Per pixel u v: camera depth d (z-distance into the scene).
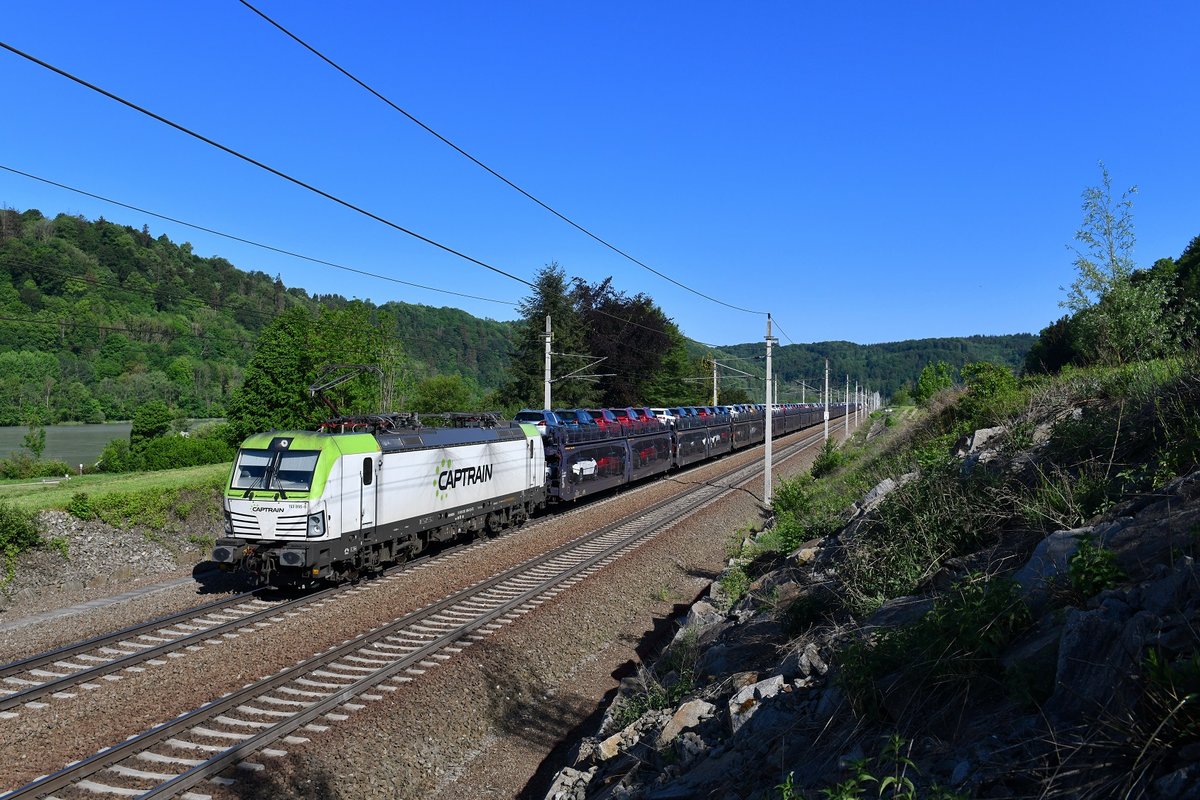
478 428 20.36
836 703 5.89
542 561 17.44
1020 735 4.27
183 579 16.08
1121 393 12.07
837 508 18.41
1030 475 10.13
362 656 11.04
